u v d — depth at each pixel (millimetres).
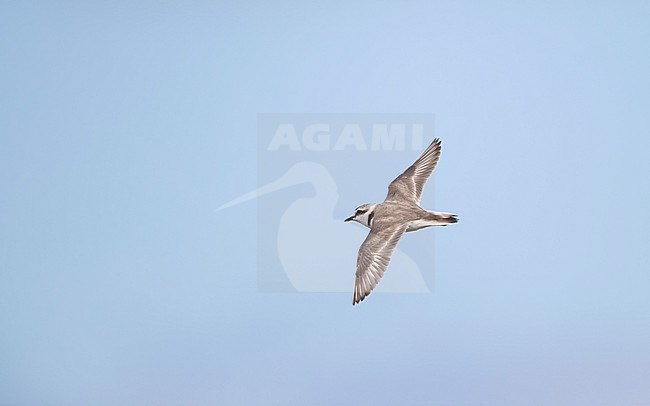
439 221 13148
